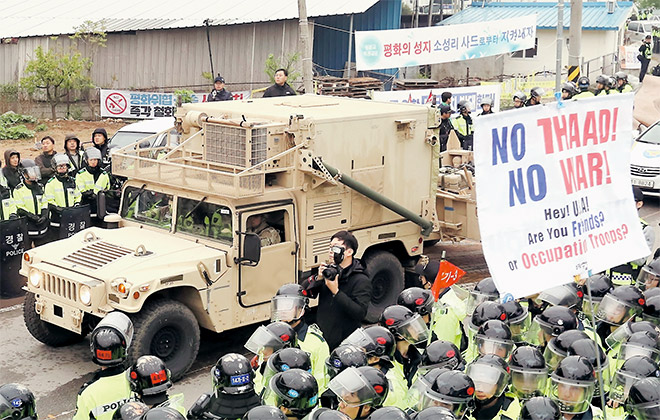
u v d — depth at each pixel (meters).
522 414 5.70
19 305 12.70
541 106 6.20
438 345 6.65
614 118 6.51
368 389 5.76
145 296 9.55
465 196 13.06
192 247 10.42
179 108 11.73
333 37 30.05
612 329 7.84
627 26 40.84
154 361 6.10
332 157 11.04
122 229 11.13
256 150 10.49
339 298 8.88
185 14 27.31
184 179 10.62
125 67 26.58
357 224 11.49
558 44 17.95
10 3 29.55
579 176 6.38
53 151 14.58
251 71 26.77
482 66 32.69
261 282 10.62
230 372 5.90
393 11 29.97
